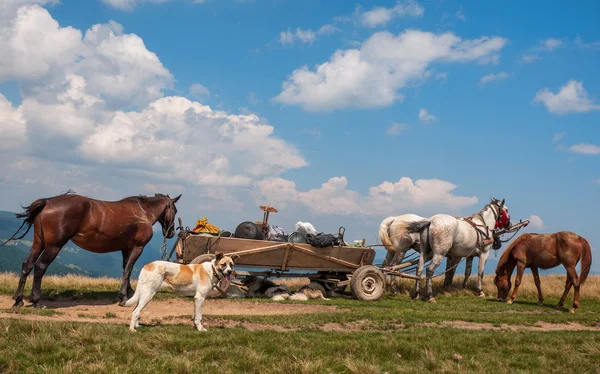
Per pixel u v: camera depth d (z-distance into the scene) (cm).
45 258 1203
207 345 781
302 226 1792
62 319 1014
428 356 778
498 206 2011
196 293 929
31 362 659
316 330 993
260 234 1662
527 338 958
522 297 1967
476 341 912
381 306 1514
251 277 1720
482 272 1953
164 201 1446
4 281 1585
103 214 1293
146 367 648
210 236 1521
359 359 729
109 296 1441
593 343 926
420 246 1803
